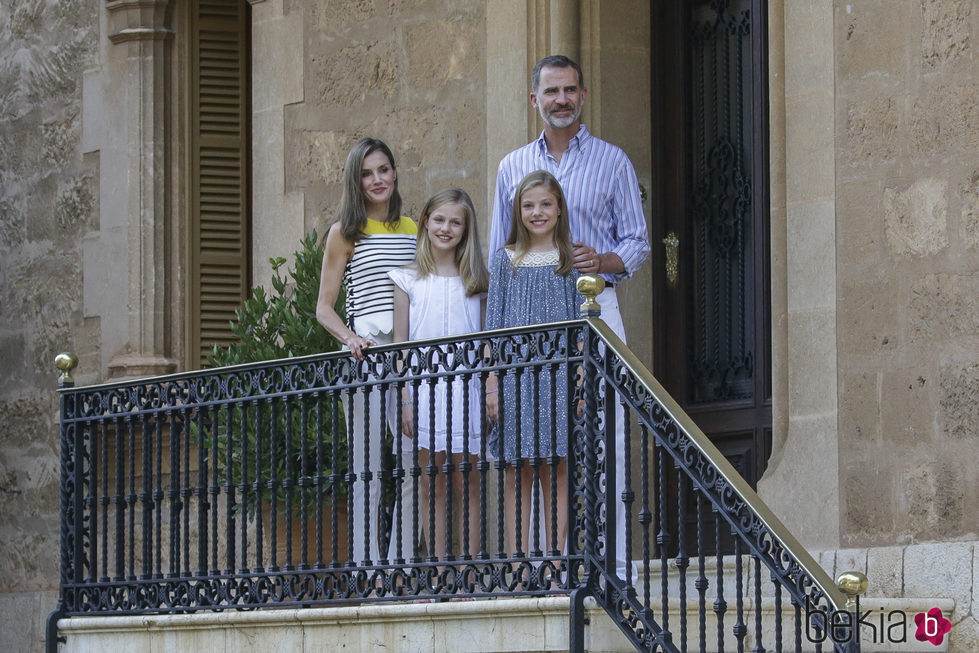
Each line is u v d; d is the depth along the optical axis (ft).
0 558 46.80
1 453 47.03
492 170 37.63
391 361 28.14
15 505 46.50
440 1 38.78
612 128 36.88
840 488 30.63
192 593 30.45
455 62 38.50
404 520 29.96
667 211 37.11
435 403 29.12
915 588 28.86
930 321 29.60
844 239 30.99
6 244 47.47
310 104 40.91
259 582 29.43
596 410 25.30
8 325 47.19
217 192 44.68
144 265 44.04
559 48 36.73
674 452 24.30
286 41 41.42
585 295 25.89
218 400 30.73
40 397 46.16
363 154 30.04
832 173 31.27
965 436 28.94
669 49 37.35
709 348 36.35
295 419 34.73
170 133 44.45
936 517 29.22
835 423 30.83
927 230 29.76
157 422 31.81
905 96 30.27
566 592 25.18
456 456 29.07
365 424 28.19
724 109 36.47
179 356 44.01
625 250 29.09
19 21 47.50
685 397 36.55
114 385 32.45
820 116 31.50
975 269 29.04
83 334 45.32
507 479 31.65
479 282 29.07
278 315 36.17
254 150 41.91
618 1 37.04
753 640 27.35
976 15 29.30
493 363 26.66
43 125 46.70
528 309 27.50
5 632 46.21
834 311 31.01
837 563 30.19
